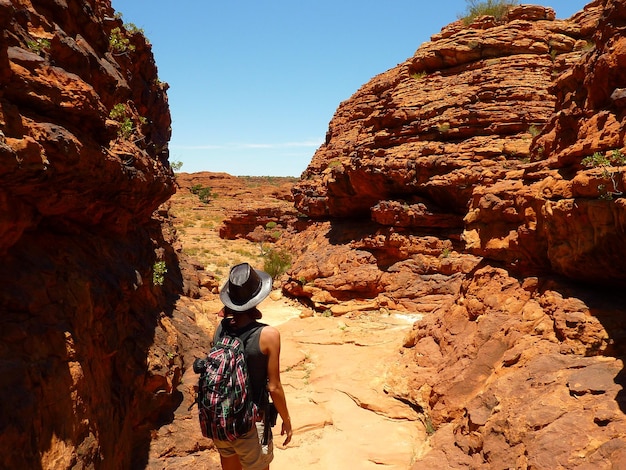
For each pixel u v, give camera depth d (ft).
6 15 11.58
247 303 9.11
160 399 21.59
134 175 22.13
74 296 15.42
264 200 194.49
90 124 16.63
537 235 26.45
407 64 73.36
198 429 22.57
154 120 45.91
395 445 25.13
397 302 52.95
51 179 13.92
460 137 59.00
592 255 21.31
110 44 27.91
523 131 55.31
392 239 57.62
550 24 65.46
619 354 19.38
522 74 58.80
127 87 26.73
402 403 29.35
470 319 30.53
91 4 23.57
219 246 142.92
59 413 12.46
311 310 56.13
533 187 27.04
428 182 55.26
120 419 17.70
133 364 20.36
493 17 67.92
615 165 20.03
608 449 14.51
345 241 68.64
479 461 18.74
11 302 12.60
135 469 18.95
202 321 37.70
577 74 28.27
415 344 36.88
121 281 20.18
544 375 19.86
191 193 322.55
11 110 11.80
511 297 27.86
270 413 9.46
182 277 49.90
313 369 37.35
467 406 21.93
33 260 14.65
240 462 9.28
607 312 21.33
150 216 36.68
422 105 63.67
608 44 23.27
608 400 16.47
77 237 19.08
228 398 8.56
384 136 66.03
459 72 65.41
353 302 55.26
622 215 18.24
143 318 24.88
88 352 15.31
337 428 27.40
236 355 8.79
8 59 12.35
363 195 67.36
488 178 44.55
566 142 28.35
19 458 10.40
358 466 23.35
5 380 10.84
